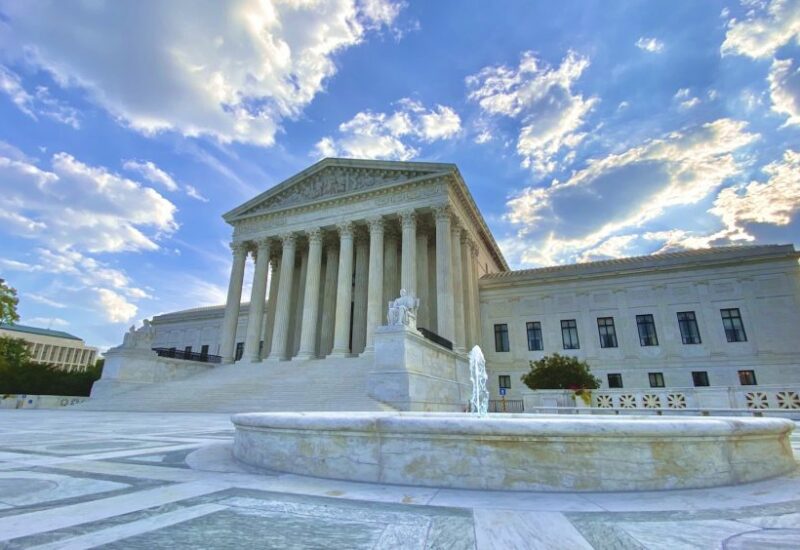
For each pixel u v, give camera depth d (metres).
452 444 5.54
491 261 57.84
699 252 43.81
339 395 24.97
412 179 39.00
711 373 38.53
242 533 3.64
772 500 4.80
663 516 4.17
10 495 4.92
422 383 25.33
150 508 4.40
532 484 5.25
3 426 15.70
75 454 8.26
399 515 4.22
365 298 43.94
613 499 4.85
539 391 26.53
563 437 5.33
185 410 27.05
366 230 44.97
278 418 6.56
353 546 3.36
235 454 7.80
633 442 5.39
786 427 6.41
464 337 37.50
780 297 37.88
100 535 3.51
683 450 5.49
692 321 40.28
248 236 46.41
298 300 48.16
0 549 3.14
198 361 39.38
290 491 5.20
